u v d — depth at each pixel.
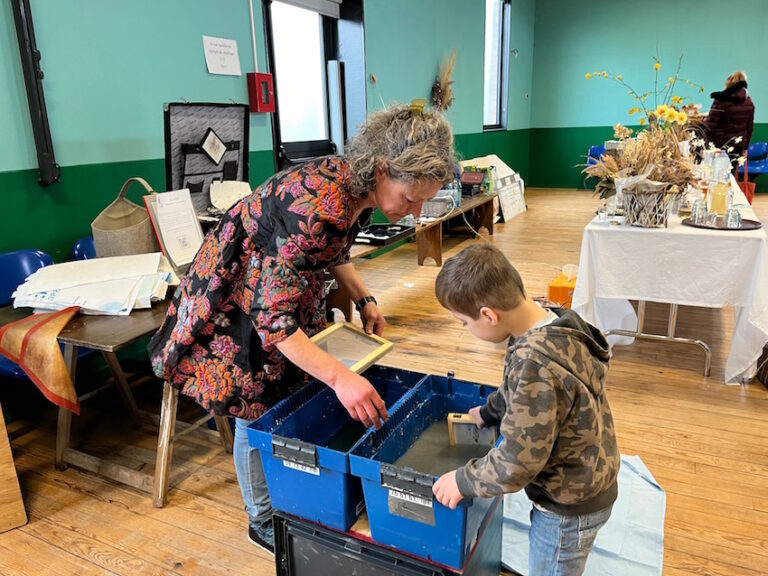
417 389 1.52
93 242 2.52
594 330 1.18
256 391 1.52
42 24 2.38
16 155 2.35
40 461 2.27
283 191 1.26
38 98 2.36
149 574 1.68
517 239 5.95
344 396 1.26
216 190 2.74
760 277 2.53
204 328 1.48
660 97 8.94
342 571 1.36
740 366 2.68
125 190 2.31
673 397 2.63
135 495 2.04
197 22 3.15
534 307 1.19
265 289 1.26
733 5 8.16
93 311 1.94
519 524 1.84
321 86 4.63
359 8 4.52
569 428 1.10
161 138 2.99
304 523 1.38
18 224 2.38
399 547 1.28
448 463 1.40
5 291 2.20
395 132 1.18
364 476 1.23
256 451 1.63
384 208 1.28
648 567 1.65
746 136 5.11
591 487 1.13
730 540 1.75
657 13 8.61
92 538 1.84
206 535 1.84
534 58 9.55
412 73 5.59
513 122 9.07
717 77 8.53
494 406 1.34
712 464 2.12
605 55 9.10
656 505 1.90
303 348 1.28
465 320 1.20
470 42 6.94
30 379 1.89
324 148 4.72
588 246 2.80
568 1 9.09
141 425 2.53
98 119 2.66
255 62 3.64
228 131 2.73
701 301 2.70
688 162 2.78
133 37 2.78
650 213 2.73
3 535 1.86
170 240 2.30
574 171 9.80
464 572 1.25
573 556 1.21
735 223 2.75
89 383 2.77
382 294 4.31
